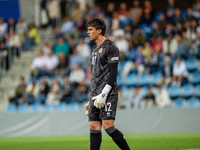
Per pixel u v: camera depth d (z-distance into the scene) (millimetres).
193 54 58594
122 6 70125
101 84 16641
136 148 25047
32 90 55969
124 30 65375
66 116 43531
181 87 52094
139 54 58531
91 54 17484
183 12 71125
